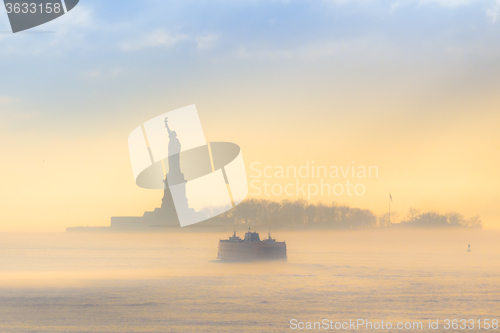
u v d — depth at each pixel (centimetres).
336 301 11456
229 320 9488
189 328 8881
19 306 10825
